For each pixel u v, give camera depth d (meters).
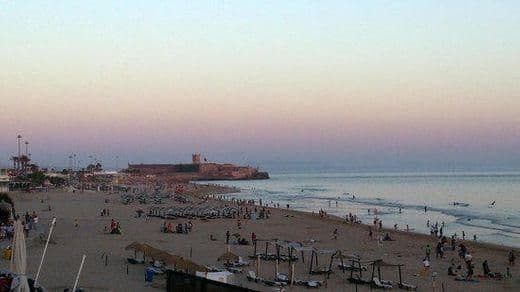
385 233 81.38
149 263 46.03
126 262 47.00
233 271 44.59
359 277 43.47
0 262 41.75
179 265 40.12
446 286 43.53
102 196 153.50
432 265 54.12
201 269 39.28
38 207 112.00
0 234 52.91
